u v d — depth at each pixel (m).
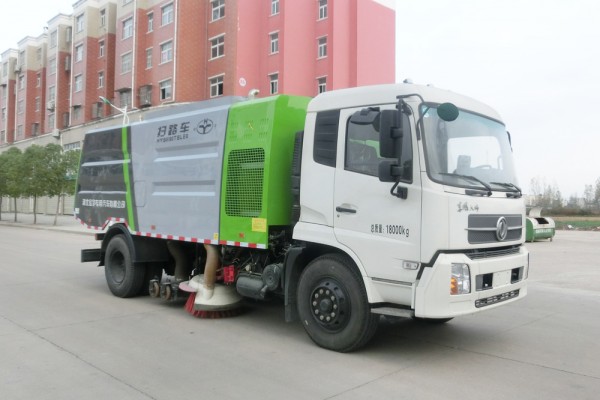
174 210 7.13
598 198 58.59
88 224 9.26
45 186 30.30
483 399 4.08
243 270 6.45
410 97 4.80
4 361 4.93
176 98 36.97
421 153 4.67
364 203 5.01
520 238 5.58
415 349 5.48
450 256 4.57
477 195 4.89
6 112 62.97
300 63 37.06
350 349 5.20
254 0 37.25
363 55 38.12
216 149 6.50
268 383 4.39
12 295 8.37
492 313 7.42
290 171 5.96
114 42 45.81
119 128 8.45
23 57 58.84
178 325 6.43
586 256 16.20
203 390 4.22
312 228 5.42
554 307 7.94
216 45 37.59
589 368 4.91
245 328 6.30
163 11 38.28
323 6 37.59
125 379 4.48
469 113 5.36
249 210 5.98
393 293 4.81
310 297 5.46
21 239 21.08
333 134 5.33
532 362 5.08
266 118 5.89
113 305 7.64
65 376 4.54
